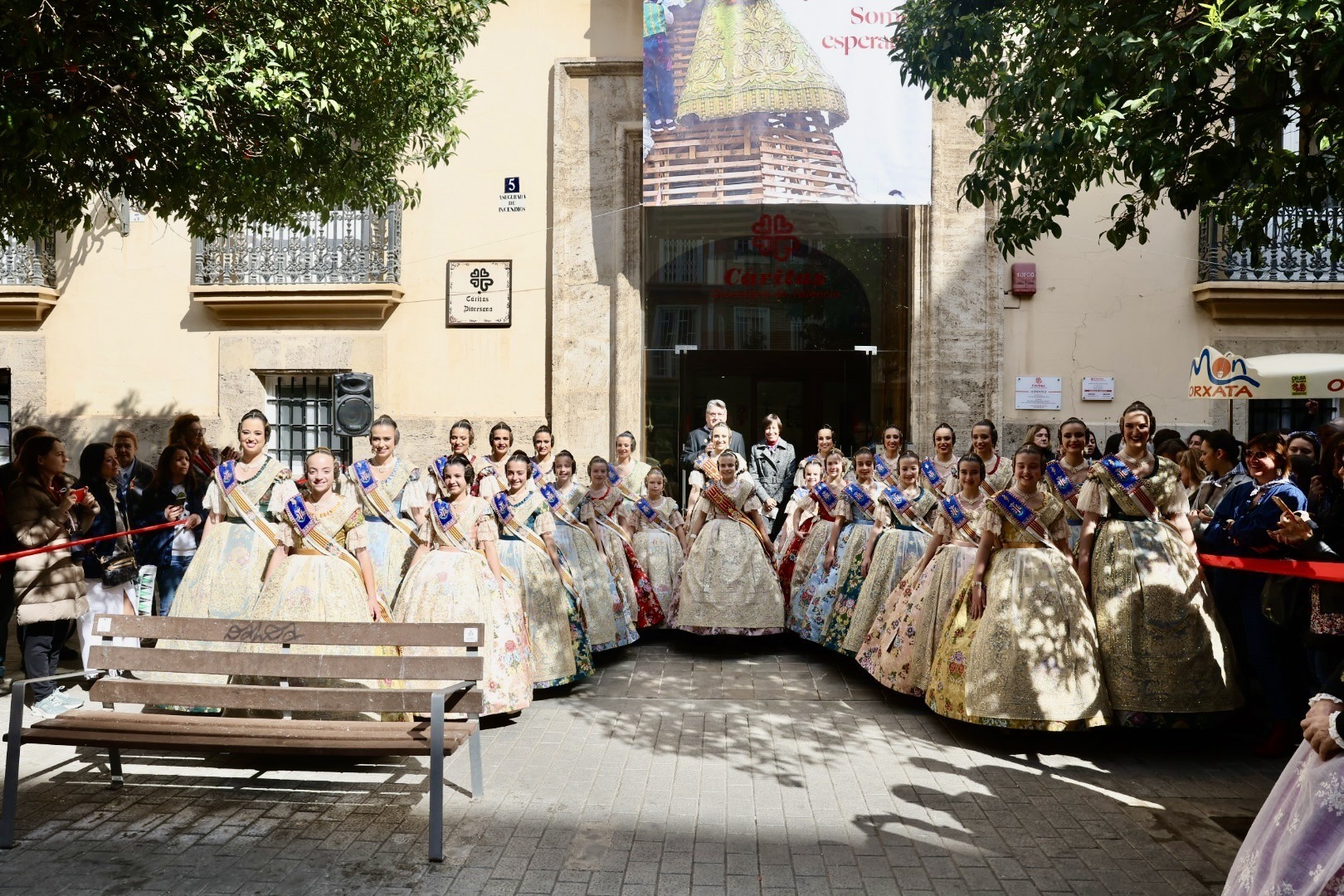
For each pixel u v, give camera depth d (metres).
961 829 4.88
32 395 13.41
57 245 13.43
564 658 7.27
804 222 13.27
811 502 9.38
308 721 5.05
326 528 6.15
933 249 12.43
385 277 12.92
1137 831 4.86
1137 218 12.34
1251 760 5.99
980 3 7.62
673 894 4.17
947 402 12.48
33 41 5.79
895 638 7.12
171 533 8.62
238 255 13.04
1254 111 5.70
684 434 13.30
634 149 12.83
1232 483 7.57
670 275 13.33
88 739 4.71
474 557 6.63
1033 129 6.68
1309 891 2.79
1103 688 5.96
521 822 4.92
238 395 13.17
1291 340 12.27
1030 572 6.09
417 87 8.65
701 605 8.84
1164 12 5.99
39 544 6.70
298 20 7.46
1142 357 12.38
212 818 4.93
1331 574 5.19
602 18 12.88
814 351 13.30
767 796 5.30
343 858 4.48
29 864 4.38
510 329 12.99
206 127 6.80
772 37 11.91
